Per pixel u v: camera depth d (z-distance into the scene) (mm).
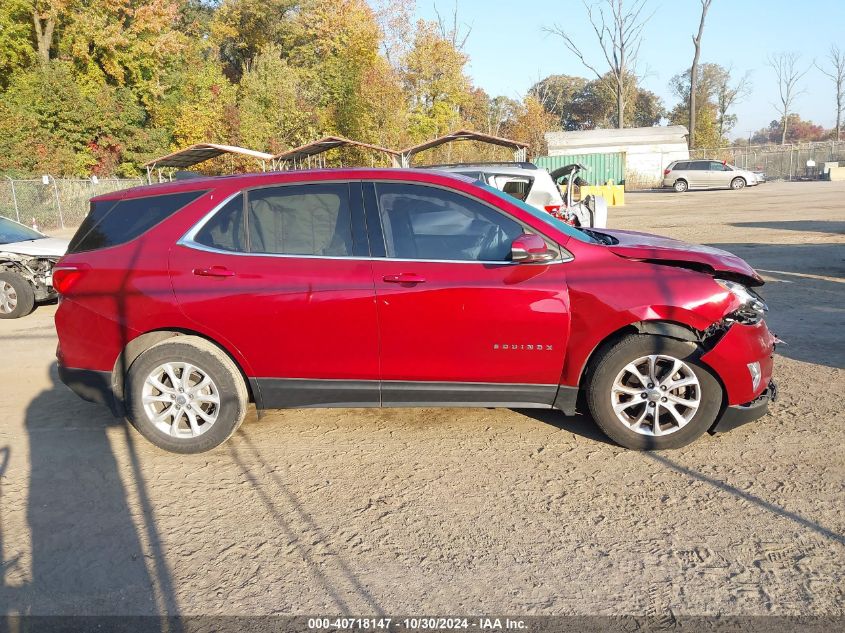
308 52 50344
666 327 3895
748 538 3109
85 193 27844
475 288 3936
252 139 34500
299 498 3648
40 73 32156
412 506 3523
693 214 21344
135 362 4172
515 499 3561
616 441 4105
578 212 10336
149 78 38562
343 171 4242
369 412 4930
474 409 4926
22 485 3875
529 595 2758
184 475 3969
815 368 5613
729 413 3980
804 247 12734
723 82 84500
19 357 6879
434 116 45219
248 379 4199
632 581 2826
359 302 3992
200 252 4172
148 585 2902
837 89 75938
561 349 3963
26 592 2869
